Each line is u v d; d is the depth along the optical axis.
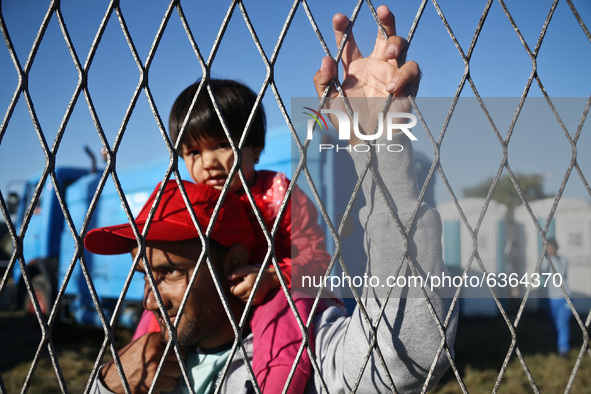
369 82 0.83
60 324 7.07
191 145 1.43
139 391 1.04
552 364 6.08
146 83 0.73
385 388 0.88
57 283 7.05
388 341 0.85
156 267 1.04
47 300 7.04
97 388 1.05
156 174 5.44
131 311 5.76
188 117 0.74
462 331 7.62
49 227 7.33
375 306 0.86
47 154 0.72
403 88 0.80
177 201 1.06
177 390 1.09
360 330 0.89
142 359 1.06
